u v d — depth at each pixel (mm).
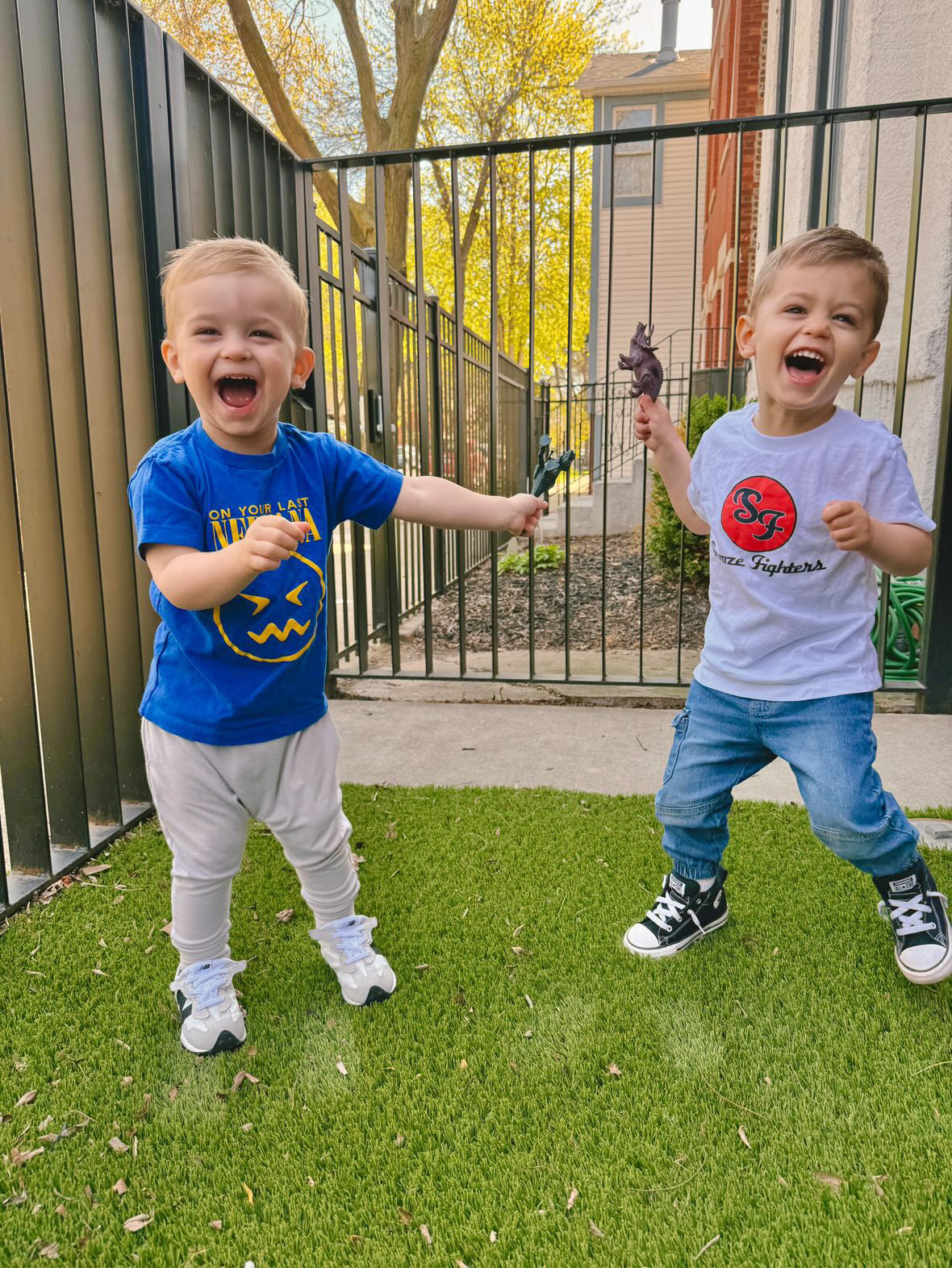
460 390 3686
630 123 17719
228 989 1615
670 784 1808
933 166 4039
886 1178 1258
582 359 21062
